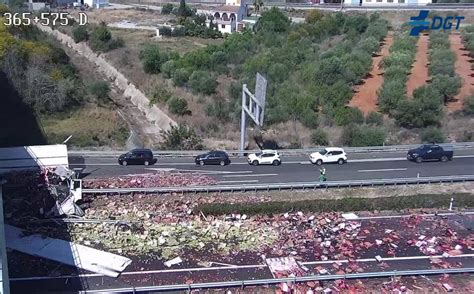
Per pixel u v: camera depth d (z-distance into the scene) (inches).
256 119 1782.7
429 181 1640.0
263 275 1153.4
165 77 2741.1
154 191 1517.0
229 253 1238.9
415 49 2741.1
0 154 1525.6
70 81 2484.0
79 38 3444.9
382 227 1385.3
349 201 1462.8
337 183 1589.6
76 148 1966.0
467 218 1448.1
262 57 2706.7
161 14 4717.0
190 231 1325.0
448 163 1856.5
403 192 1589.6
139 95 2625.5
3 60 2327.8
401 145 2022.6
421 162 1857.8
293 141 2058.3
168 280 1124.5
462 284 1138.7
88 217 1364.4
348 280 1135.6
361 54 2600.9
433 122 2165.4
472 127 2150.6
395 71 2455.7
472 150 2004.2
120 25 4106.8
